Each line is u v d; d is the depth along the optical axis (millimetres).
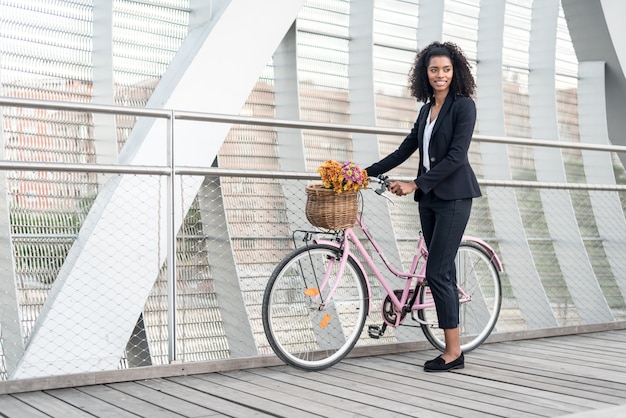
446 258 3775
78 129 5410
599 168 8594
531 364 3957
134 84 5660
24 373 4594
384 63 7270
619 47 8352
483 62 7848
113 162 5305
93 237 4715
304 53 6727
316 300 3832
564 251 8055
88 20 5512
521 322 7695
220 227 5906
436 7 7230
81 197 5297
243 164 6379
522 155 8234
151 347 5586
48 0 5340
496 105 7746
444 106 3748
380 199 6742
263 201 6281
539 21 8203
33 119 5238
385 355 4207
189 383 3496
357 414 2945
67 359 4691
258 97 6578
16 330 4688
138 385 3443
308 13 6688
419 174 3891
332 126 4227
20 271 4973
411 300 4035
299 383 3510
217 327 5840
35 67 5293
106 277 4746
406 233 7133
